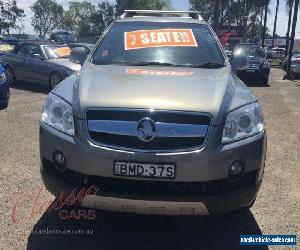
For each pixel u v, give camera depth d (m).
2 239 3.62
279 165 5.84
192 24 5.14
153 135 3.22
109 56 4.62
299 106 10.98
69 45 13.46
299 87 16.47
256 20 56.69
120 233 3.81
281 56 42.47
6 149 6.11
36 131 7.21
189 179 3.22
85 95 3.48
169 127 3.23
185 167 3.21
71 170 3.40
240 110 3.45
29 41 13.10
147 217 4.11
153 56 4.59
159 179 3.22
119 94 3.43
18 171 5.20
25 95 11.30
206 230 3.92
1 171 5.18
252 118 3.49
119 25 5.13
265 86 16.64
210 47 4.78
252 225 4.04
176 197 3.23
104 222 4.00
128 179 3.25
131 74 3.97
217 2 27.64
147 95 3.41
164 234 3.83
